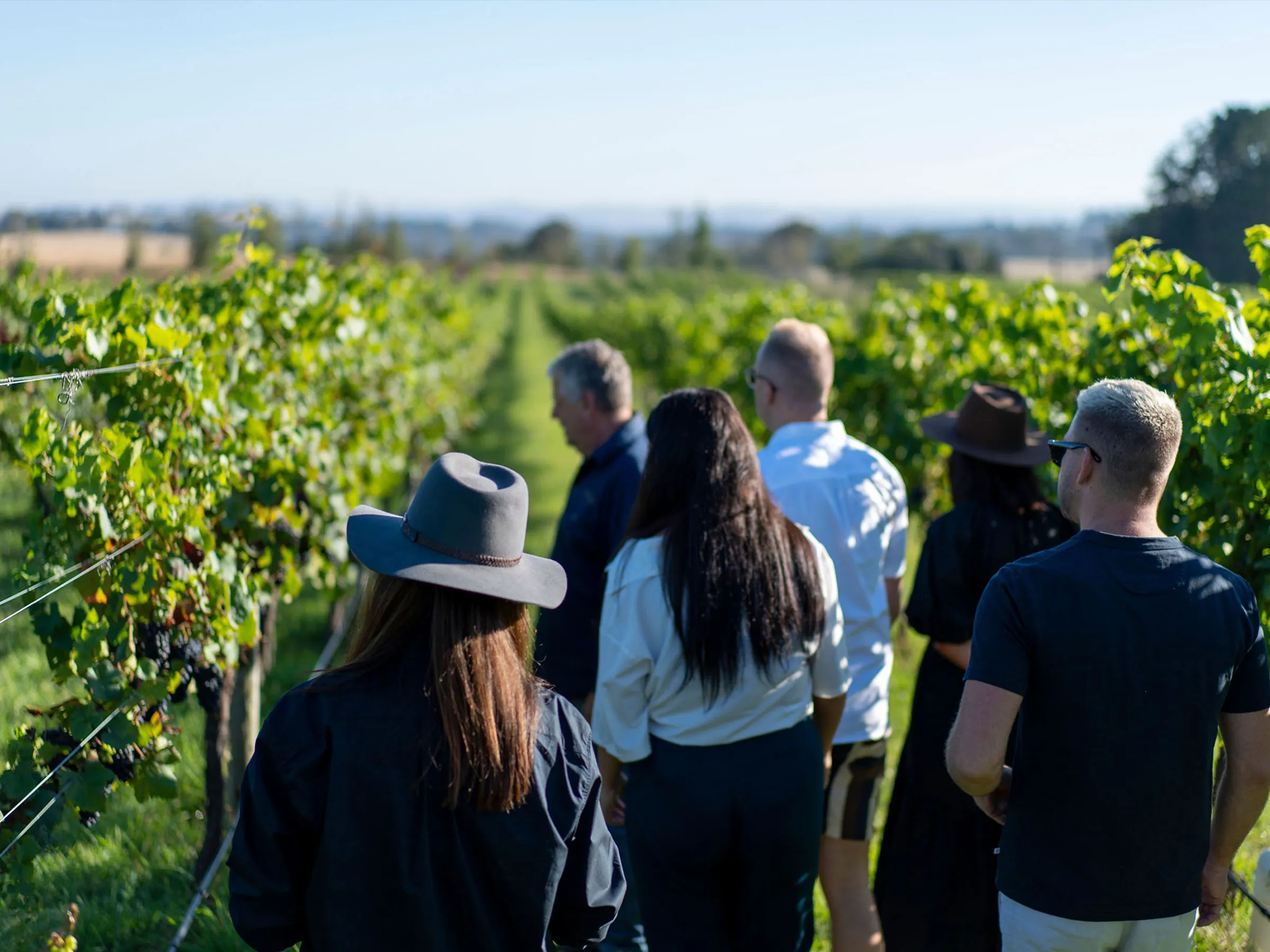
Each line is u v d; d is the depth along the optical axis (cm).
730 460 235
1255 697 192
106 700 261
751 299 1227
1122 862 188
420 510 163
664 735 236
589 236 18938
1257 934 233
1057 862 192
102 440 272
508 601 165
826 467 293
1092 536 193
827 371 306
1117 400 191
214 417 340
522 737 157
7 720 318
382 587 164
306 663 645
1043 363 513
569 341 3447
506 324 4525
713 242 12975
